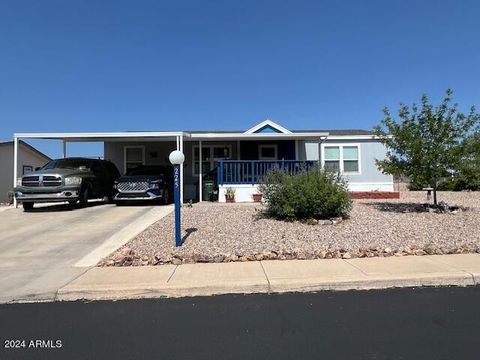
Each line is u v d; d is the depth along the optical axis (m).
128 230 12.70
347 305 6.66
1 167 30.12
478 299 6.89
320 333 5.50
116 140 21.73
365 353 4.84
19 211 17.75
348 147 23.28
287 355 4.83
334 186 13.28
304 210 12.96
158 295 7.38
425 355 4.76
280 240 10.91
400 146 14.62
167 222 13.20
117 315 6.39
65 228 13.41
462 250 9.90
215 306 6.74
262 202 14.08
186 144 24.19
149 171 20.34
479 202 18.14
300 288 7.56
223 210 15.48
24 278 8.26
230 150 24.02
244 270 8.50
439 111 14.38
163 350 5.05
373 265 8.77
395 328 5.63
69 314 6.48
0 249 10.94
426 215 13.93
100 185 19.53
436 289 7.54
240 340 5.31
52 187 17.17
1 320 6.23
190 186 23.05
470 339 5.21
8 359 4.89
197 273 8.34
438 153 14.19
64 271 8.72
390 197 21.86
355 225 12.46
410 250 9.91
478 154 14.22
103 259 9.55
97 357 4.89
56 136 19.81
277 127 22.77
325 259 9.38
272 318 6.12
